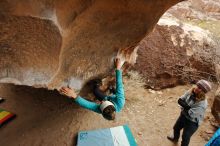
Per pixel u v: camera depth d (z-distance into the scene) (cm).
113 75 414
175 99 587
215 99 506
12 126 497
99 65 367
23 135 480
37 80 280
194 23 875
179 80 625
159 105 570
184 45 634
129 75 627
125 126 507
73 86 348
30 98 558
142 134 502
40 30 256
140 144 481
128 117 535
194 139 495
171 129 516
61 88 330
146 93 598
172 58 624
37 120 512
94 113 534
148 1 313
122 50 388
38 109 534
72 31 289
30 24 250
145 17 340
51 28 257
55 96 564
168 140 493
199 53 634
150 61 626
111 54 371
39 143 470
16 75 271
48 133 488
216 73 632
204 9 992
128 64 453
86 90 498
